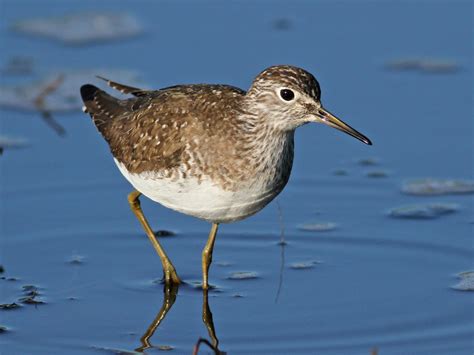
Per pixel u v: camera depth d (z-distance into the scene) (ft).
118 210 53.62
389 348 39.88
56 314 43.39
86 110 50.19
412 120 60.70
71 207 53.67
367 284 46.09
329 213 53.21
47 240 50.52
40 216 52.70
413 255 48.83
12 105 62.90
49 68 66.64
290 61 66.44
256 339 41.01
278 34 70.33
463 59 67.36
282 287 46.01
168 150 42.57
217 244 50.72
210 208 43.01
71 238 50.88
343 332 41.39
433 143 58.54
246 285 46.32
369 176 56.18
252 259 49.11
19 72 66.33
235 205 42.80
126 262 48.83
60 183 55.57
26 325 42.32
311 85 41.88
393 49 68.64
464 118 60.75
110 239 50.98
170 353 40.06
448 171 56.24
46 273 47.42
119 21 72.54
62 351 40.22
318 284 46.21
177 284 46.42
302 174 56.65
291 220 52.70
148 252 49.93
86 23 72.23
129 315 43.50
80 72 65.98
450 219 51.90
